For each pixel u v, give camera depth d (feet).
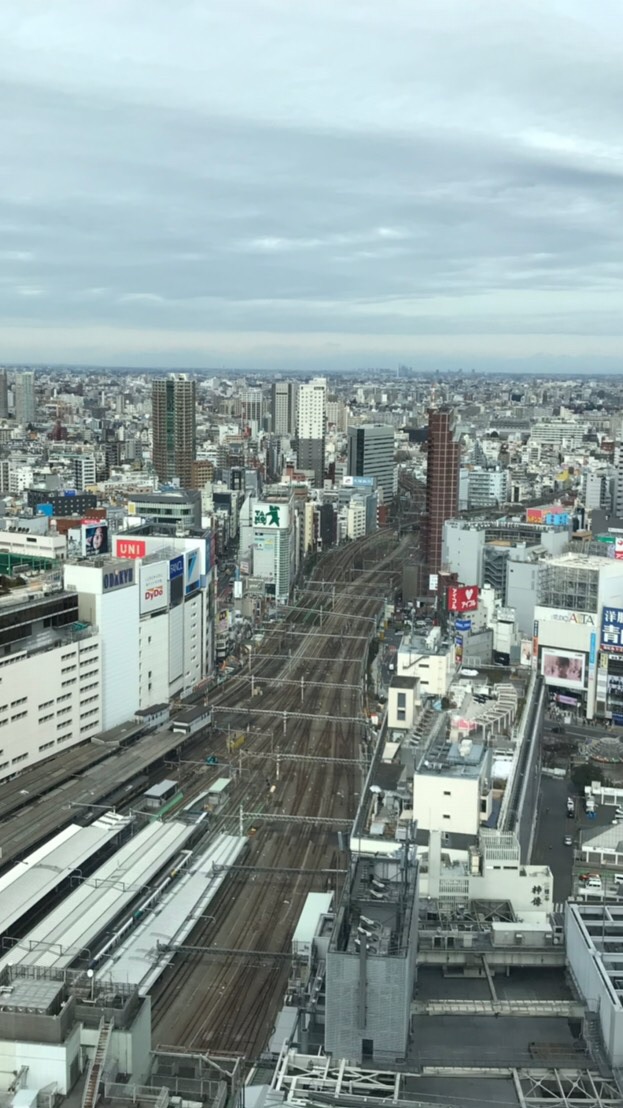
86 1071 400.47
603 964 422.00
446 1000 437.17
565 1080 386.93
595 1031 407.44
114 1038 406.21
